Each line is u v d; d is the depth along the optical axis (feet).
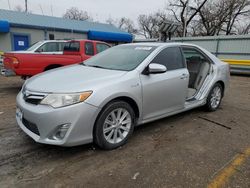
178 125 14.51
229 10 104.27
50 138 9.43
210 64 17.22
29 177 8.64
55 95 9.46
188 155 10.68
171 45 14.20
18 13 67.41
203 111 17.67
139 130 13.46
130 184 8.45
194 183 8.63
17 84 28.04
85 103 9.54
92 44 25.46
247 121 15.79
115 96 10.39
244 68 50.21
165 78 12.79
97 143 10.44
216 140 12.48
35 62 21.70
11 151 10.48
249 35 50.75
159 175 9.04
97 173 9.04
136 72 11.63
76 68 12.94
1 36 56.13
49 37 64.44
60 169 9.21
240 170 9.56
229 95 24.76
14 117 14.97
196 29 110.01
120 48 14.84
